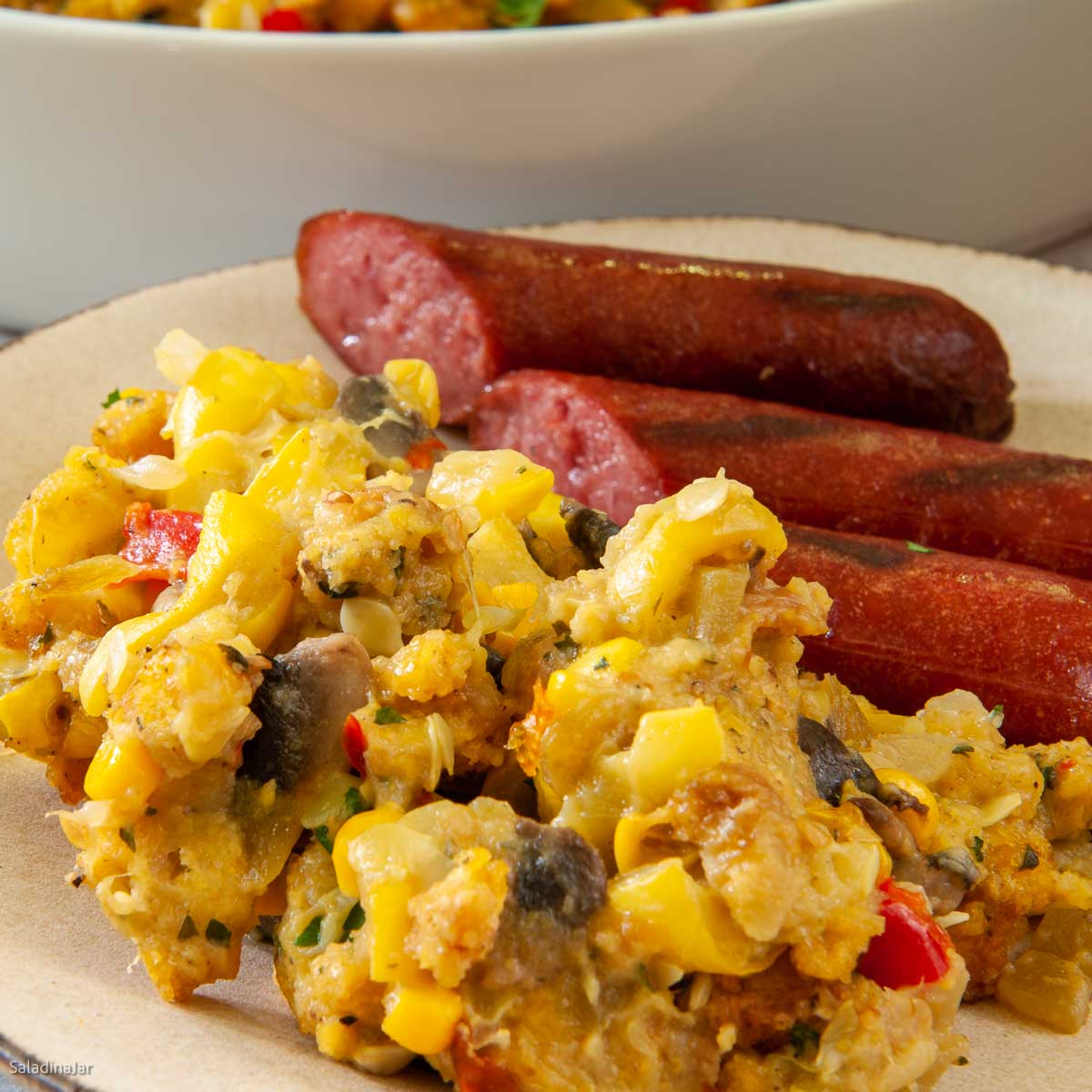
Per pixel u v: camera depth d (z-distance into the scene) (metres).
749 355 0.54
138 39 0.54
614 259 0.54
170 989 0.39
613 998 0.37
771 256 0.58
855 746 0.42
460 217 0.60
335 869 0.38
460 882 0.37
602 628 0.40
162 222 0.59
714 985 0.38
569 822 0.38
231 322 0.55
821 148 0.59
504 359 0.54
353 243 0.55
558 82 0.56
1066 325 0.56
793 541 0.46
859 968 0.38
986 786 0.42
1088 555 0.49
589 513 0.43
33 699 0.41
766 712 0.39
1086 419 0.55
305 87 0.55
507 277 0.54
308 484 0.42
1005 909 0.41
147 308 0.54
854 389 0.54
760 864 0.37
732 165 0.59
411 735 0.39
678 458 0.49
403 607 0.40
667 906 0.37
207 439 0.44
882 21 0.56
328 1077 0.37
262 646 0.40
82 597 0.42
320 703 0.39
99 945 0.40
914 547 0.47
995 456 0.50
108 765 0.38
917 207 0.62
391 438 0.45
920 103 0.59
